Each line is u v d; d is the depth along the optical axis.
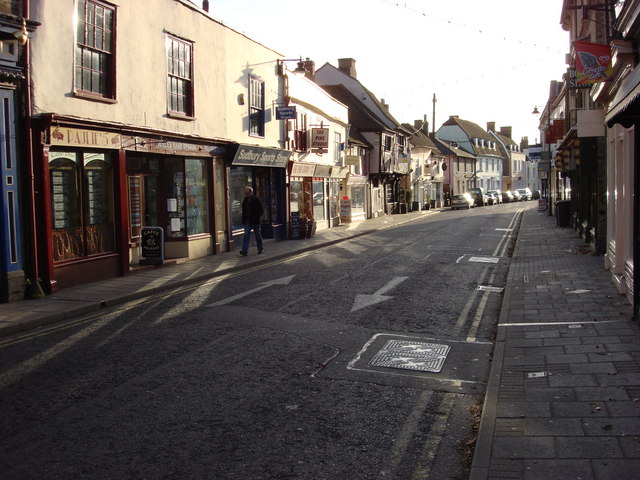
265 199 21.61
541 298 9.77
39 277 10.54
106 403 5.41
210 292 11.27
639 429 4.38
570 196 26.31
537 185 105.50
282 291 11.14
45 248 10.58
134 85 13.22
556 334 7.33
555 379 5.66
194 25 15.62
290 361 6.70
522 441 4.31
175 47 14.89
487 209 50.59
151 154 14.48
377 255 17.11
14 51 9.95
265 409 5.27
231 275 13.59
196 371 6.33
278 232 22.19
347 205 32.25
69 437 4.68
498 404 5.10
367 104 45.38
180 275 13.02
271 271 14.12
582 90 19.78
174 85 14.98
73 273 11.50
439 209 53.84
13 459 4.30
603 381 5.50
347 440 4.63
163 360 6.74
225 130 17.44
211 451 4.42
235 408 5.29
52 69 10.79
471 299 10.30
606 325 7.59
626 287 9.22
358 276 12.91
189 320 8.79
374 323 8.51
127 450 4.44
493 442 4.32
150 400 5.48
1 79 9.75
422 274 13.11
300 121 24.39
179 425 4.91
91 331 8.22
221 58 17.12
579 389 5.33
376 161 40.78
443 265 14.59
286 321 8.62
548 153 37.59
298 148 24.08
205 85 16.27
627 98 5.55
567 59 24.28
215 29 16.75
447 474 4.07
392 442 4.59
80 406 5.34
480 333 7.99
